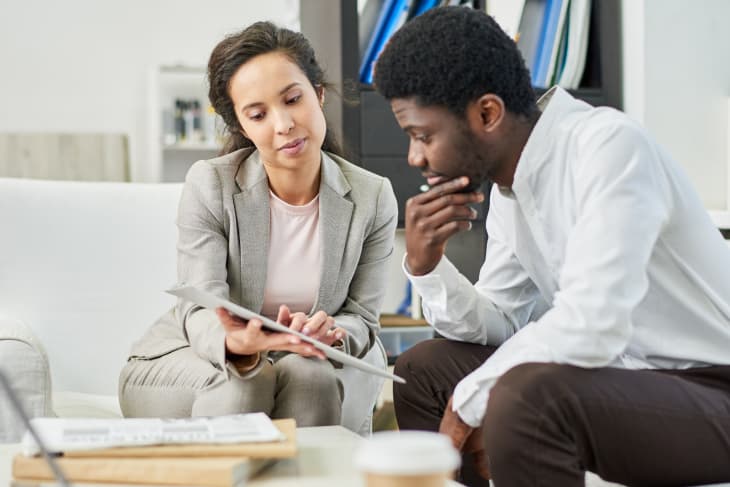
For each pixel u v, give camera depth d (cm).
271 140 177
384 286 197
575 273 129
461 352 169
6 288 210
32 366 181
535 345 129
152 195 225
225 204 183
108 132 549
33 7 538
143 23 552
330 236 187
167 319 189
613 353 126
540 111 148
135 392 178
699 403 129
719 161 298
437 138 138
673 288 140
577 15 307
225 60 178
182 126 539
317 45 307
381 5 294
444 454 80
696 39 295
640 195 131
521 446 123
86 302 215
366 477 81
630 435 125
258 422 127
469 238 307
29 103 539
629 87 300
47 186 219
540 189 146
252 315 141
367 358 189
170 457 115
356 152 288
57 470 98
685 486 131
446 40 135
